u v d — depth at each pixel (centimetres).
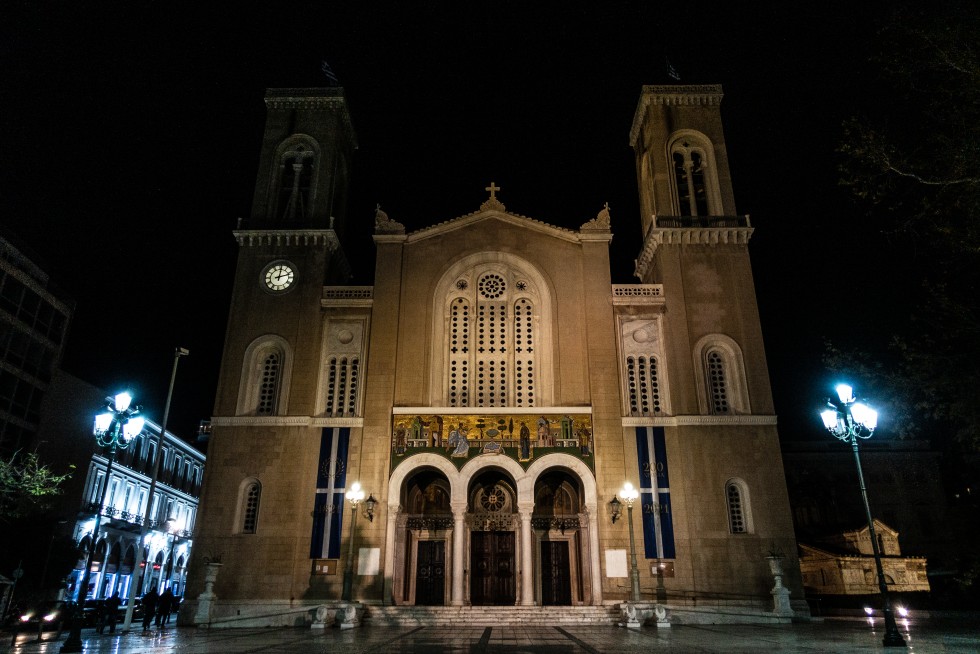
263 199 4706
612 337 4303
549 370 4312
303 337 4297
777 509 3909
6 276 4891
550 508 4253
